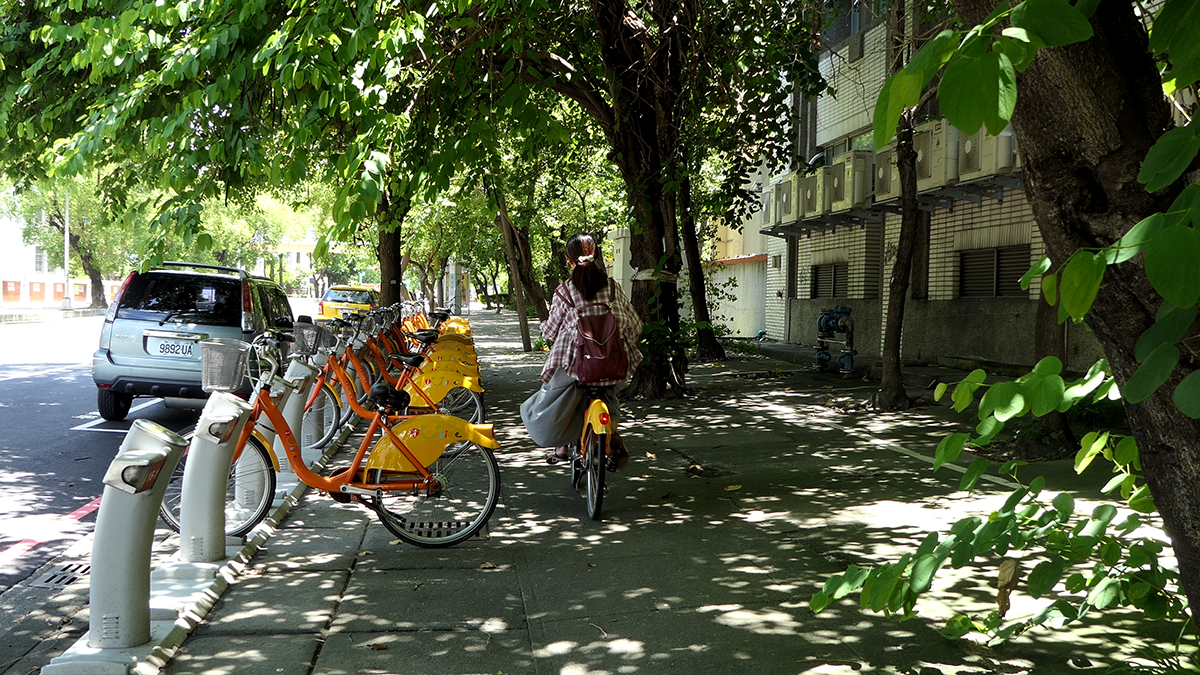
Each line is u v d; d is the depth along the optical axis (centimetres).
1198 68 150
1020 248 1473
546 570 520
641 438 976
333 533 604
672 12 1177
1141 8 211
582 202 2589
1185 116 237
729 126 1282
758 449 902
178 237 669
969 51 143
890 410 1151
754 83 1200
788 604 453
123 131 766
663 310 1320
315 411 870
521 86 766
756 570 510
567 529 611
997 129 138
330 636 421
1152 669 323
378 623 438
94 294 5122
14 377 1600
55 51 844
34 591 504
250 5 652
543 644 409
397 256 1750
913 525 596
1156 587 304
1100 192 211
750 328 2938
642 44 1234
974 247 1588
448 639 416
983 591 460
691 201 1952
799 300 2406
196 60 652
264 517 586
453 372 1029
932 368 1519
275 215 6038
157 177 780
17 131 970
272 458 584
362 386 982
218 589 478
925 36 792
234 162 703
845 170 1861
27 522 658
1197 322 195
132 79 780
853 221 2031
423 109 784
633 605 457
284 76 613
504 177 1617
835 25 2156
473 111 789
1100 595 309
